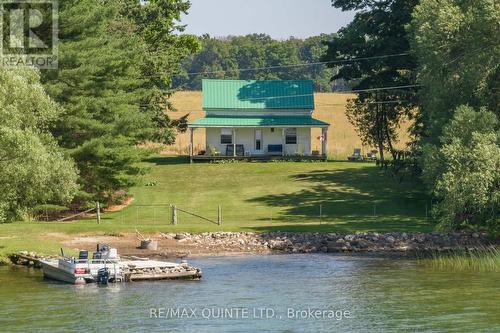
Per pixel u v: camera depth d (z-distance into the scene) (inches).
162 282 4726.9
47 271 4921.3
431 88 6407.5
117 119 7327.8
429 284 4633.4
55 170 5246.1
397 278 4840.1
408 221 7214.6
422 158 5969.5
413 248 6136.8
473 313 3880.4
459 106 6146.7
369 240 6289.4
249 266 5315.0
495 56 5984.3
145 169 7667.3
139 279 4776.1
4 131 4845.0
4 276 4990.2
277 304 4082.2
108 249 4958.2
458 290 4441.4
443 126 5999.0
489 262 5265.8
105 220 7165.4
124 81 7711.6
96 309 3966.5
